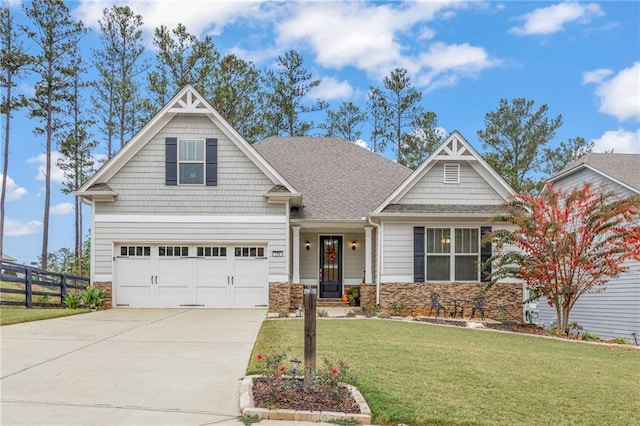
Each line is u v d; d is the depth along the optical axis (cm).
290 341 995
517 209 1488
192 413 565
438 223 1736
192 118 1702
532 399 639
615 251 1334
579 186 1909
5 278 1545
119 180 1677
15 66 3105
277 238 1691
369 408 577
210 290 1684
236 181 1695
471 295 1706
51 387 649
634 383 748
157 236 1672
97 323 1245
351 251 2008
